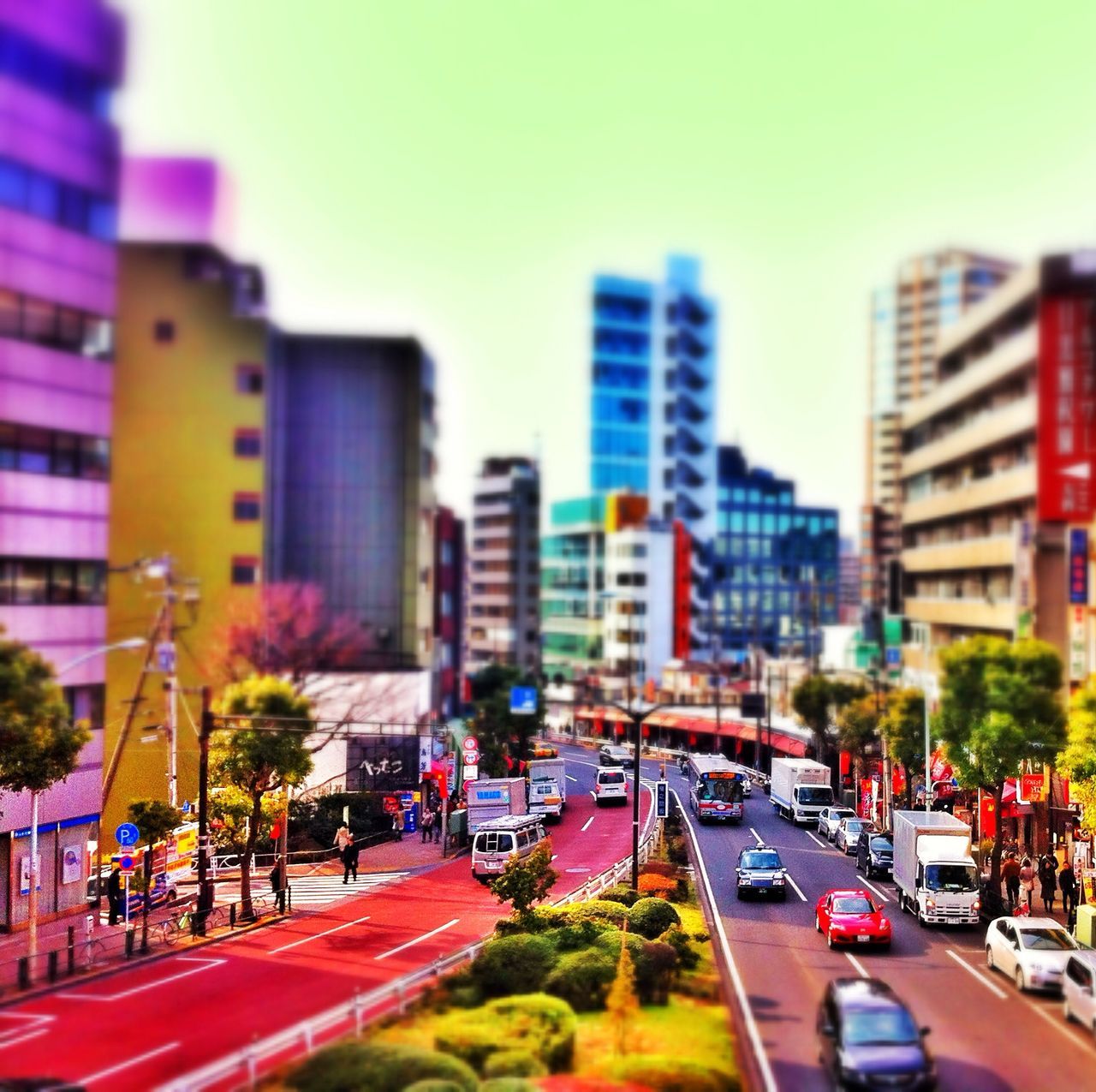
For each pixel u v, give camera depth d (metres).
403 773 67.94
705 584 149.88
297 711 58.91
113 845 46.31
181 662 68.75
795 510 169.00
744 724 88.50
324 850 49.19
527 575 138.38
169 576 59.72
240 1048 22.16
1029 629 73.44
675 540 136.38
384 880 44.16
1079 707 36.09
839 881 42.97
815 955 30.39
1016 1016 24.34
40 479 38.91
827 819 54.25
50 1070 20.84
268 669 69.06
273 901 39.81
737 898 39.47
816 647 150.50
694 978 26.91
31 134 39.34
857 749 65.94
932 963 29.50
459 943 32.38
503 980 24.92
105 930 34.88
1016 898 36.25
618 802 67.12
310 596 74.38
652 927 30.66
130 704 55.72
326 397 78.75
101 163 42.03
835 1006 20.42
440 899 39.97
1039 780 41.81
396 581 77.81
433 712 84.25
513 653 136.88
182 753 50.09
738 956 30.28
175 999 26.20
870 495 189.50
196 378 73.94
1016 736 36.75
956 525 92.75
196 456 73.44
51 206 40.00
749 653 145.00
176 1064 21.16
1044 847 42.91
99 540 41.28
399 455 78.56
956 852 34.84
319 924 35.59
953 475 93.88
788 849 51.28
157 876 38.66
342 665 75.06
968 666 65.00
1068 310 75.06
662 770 58.12
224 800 36.56
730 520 164.62
